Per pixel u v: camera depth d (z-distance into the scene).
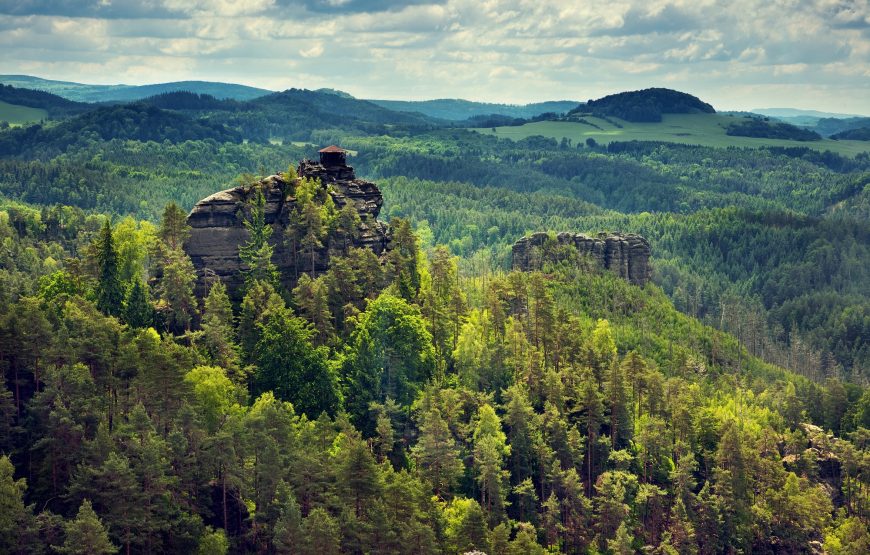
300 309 199.12
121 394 153.62
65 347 151.50
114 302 190.12
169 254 197.75
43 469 135.88
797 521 187.75
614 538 173.25
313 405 174.38
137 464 134.00
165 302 192.25
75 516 129.88
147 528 130.50
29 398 150.75
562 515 174.38
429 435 163.62
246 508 146.50
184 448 141.38
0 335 148.38
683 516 178.62
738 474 189.75
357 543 136.75
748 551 182.75
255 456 147.88
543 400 197.38
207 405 156.88
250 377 178.62
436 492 163.12
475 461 170.50
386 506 142.62
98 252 197.12
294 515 132.88
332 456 151.88
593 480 187.25
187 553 135.50
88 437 140.88
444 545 145.88
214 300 189.12
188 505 140.50
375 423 177.00
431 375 193.88
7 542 121.38
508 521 163.12
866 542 181.25
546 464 176.88
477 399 187.62
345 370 184.75
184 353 164.25
